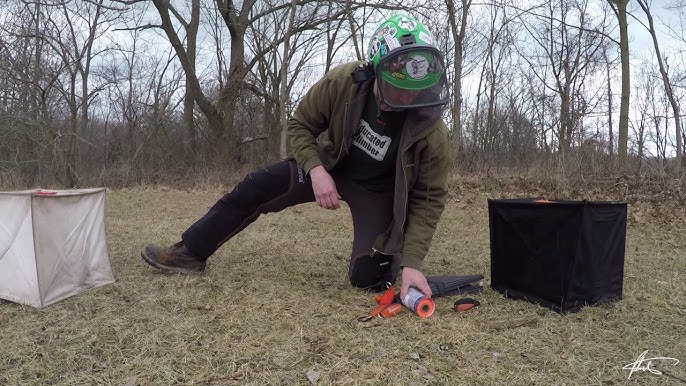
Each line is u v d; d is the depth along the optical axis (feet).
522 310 9.34
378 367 6.98
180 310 8.91
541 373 6.98
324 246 14.93
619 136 41.91
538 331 8.33
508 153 44.34
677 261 13.67
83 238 9.73
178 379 6.72
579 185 29.78
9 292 9.10
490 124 57.16
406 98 8.30
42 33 42.86
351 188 10.25
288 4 53.78
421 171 9.11
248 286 10.29
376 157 9.64
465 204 26.86
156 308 8.98
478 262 13.14
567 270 9.13
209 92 58.80
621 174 30.42
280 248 14.39
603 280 9.70
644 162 31.89
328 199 9.26
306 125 9.79
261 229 17.97
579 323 8.76
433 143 8.83
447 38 48.91
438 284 10.13
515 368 7.09
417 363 7.16
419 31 8.17
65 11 44.06
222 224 10.64
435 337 7.93
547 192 29.94
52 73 43.45
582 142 34.30
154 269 11.37
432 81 8.11
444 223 20.18
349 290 10.39
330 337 7.92
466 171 37.93
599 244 9.48
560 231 9.21
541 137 40.29
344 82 9.21
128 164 47.62
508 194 29.89
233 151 55.31
